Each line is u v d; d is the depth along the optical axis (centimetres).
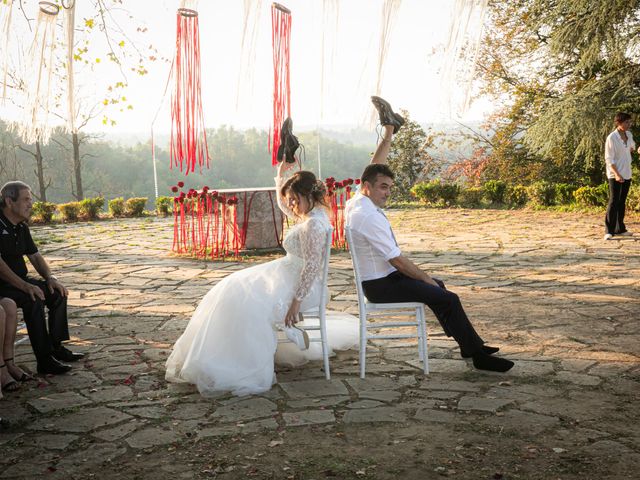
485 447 295
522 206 1547
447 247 968
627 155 949
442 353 452
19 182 435
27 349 490
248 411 352
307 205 399
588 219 1238
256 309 390
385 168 407
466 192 1639
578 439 301
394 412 343
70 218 1642
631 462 275
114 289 722
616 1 1279
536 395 362
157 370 431
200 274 805
